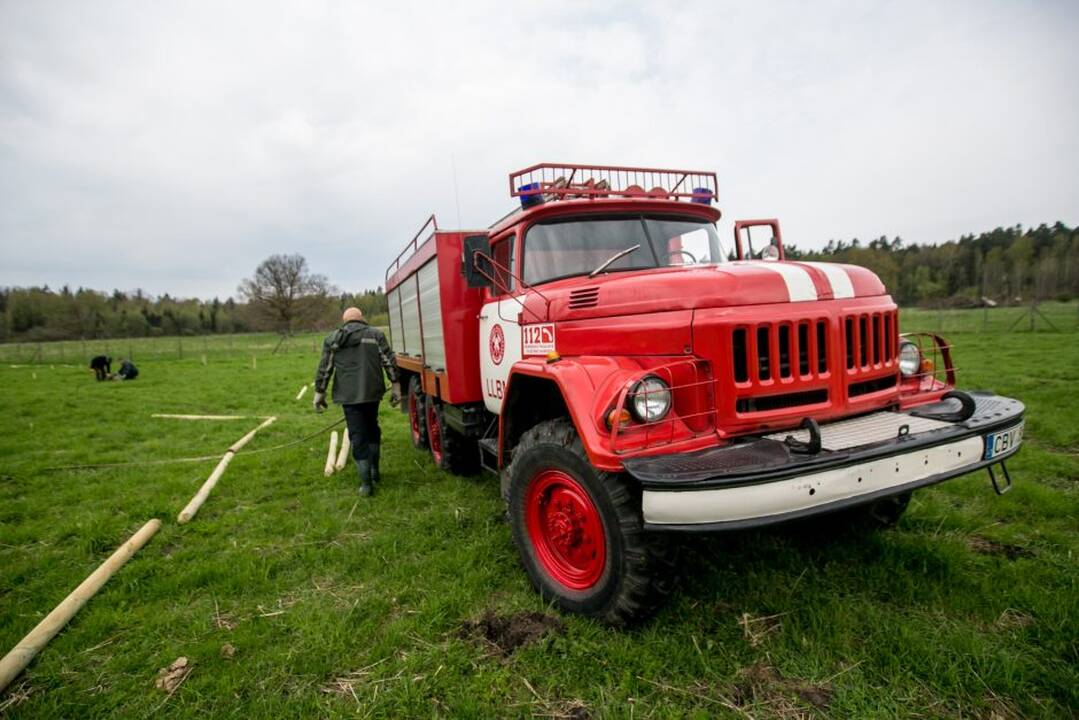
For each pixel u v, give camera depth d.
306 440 7.58
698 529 2.09
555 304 3.27
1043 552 3.25
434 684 2.35
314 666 2.51
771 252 4.67
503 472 3.46
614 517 2.45
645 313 2.75
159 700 2.39
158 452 7.24
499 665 2.47
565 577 2.90
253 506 4.92
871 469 2.29
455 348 4.54
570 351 3.16
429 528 4.11
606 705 2.18
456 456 5.34
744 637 2.55
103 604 3.22
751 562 3.20
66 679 2.57
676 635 2.56
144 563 3.71
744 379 2.54
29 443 7.89
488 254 3.88
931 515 3.72
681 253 3.98
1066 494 4.08
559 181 4.16
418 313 5.75
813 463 2.16
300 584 3.38
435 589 3.13
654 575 2.43
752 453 2.29
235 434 8.31
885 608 2.72
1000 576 2.93
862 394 2.86
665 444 2.39
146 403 11.95
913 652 2.36
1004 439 2.71
